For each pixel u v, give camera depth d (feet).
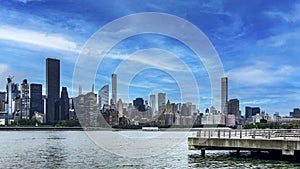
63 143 228.63
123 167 104.37
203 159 119.65
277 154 121.60
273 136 119.03
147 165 107.96
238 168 98.89
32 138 312.50
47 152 157.69
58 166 109.19
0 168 106.22
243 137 120.88
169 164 109.40
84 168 104.06
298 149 100.73
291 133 118.42
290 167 98.43
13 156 140.15
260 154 129.18
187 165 106.52
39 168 105.50
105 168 103.19
